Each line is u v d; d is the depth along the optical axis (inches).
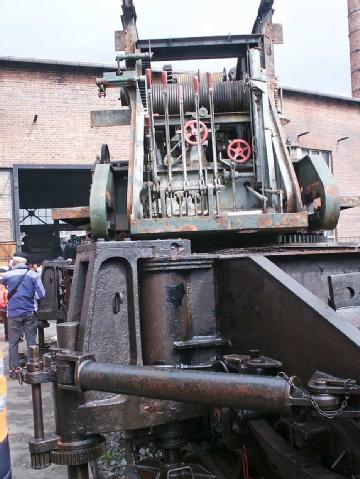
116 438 173.9
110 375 89.2
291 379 73.2
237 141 185.6
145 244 109.0
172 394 82.1
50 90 783.1
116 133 816.3
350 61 1154.7
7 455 126.0
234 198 180.1
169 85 204.2
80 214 185.2
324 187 170.9
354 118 1037.8
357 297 113.1
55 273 243.3
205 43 218.7
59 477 164.9
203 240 168.2
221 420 112.0
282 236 179.3
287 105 947.3
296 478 90.0
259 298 104.8
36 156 778.2
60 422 98.9
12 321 312.7
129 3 200.4
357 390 71.6
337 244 144.9
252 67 188.1
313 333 89.8
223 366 108.0
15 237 767.1
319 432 90.6
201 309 113.7
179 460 113.7
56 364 95.8
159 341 109.1
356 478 83.9
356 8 1130.0
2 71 762.8
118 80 184.2
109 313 104.8
